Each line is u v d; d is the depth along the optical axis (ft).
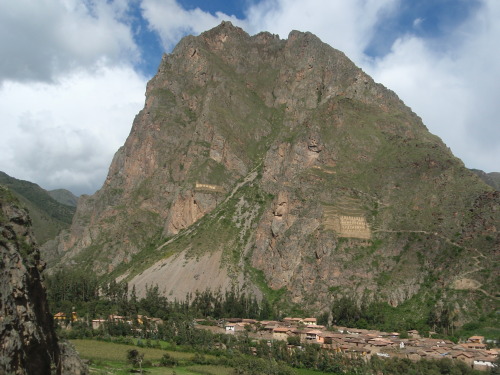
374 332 574.15
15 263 215.92
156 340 538.47
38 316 237.04
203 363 458.09
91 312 632.38
